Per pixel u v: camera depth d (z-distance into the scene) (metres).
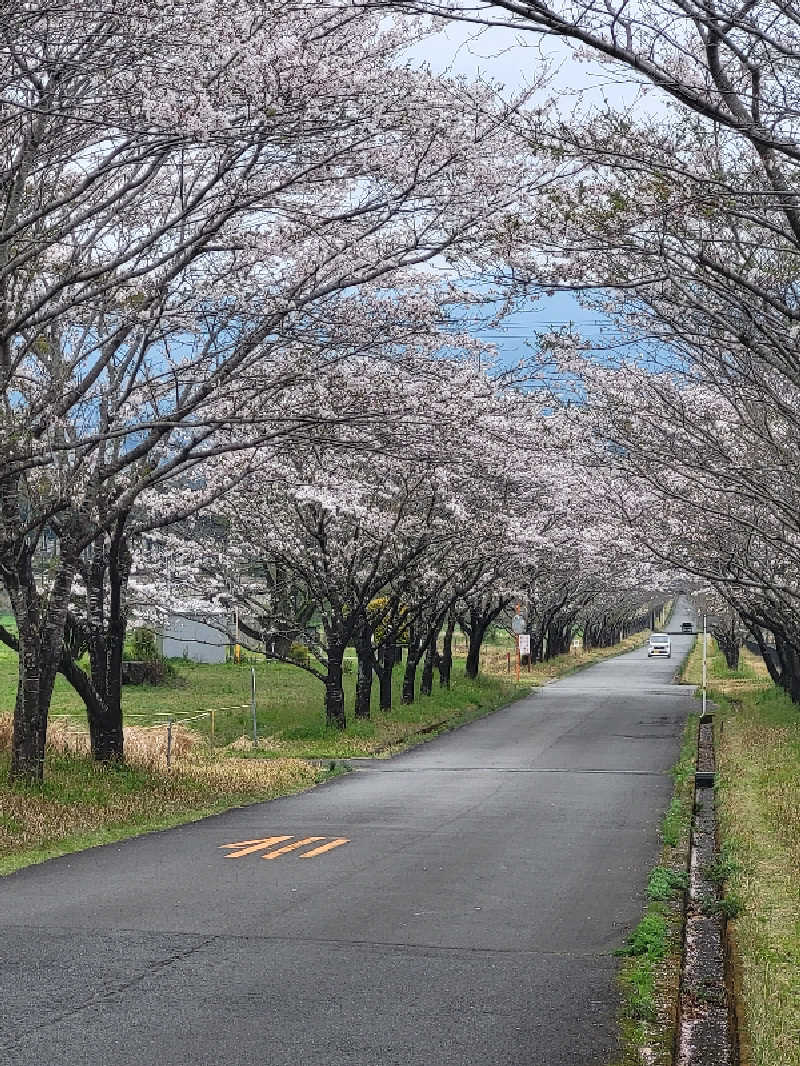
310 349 16.12
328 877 11.48
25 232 13.88
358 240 14.79
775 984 7.27
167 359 18.27
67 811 14.95
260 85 12.22
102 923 9.30
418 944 8.70
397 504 27.67
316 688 42.12
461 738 29.58
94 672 18.97
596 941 8.88
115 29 11.50
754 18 7.44
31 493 16.52
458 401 17.22
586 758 24.73
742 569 18.44
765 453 14.94
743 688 48.94
